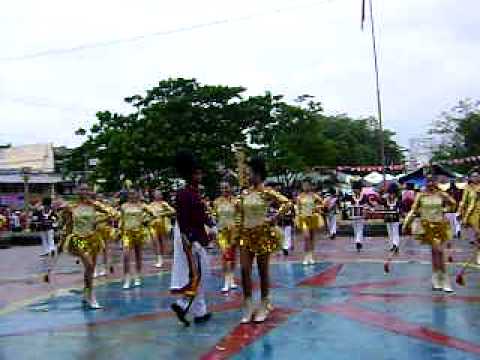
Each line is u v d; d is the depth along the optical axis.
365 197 24.52
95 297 10.15
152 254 18.22
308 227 14.12
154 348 6.86
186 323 7.89
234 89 26.08
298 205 14.22
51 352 6.84
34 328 8.14
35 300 10.50
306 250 14.21
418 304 8.80
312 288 10.59
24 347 7.11
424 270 12.30
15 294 11.29
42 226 20.00
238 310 8.95
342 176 36.22
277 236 8.10
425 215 9.91
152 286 11.65
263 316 8.02
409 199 20.34
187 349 6.76
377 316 8.08
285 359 6.23
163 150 24.52
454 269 12.43
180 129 25.48
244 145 26.06
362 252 16.61
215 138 25.22
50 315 9.03
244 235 7.95
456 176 26.86
